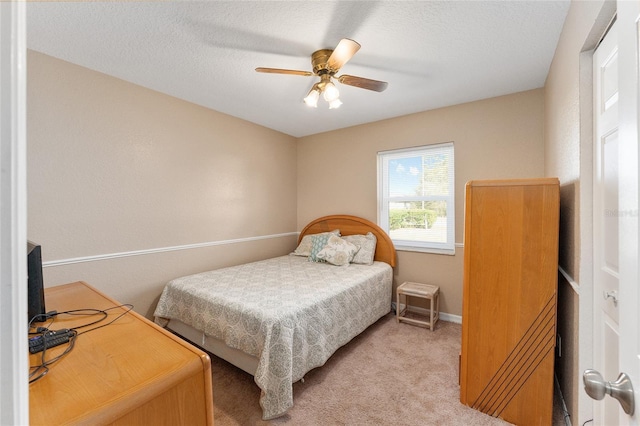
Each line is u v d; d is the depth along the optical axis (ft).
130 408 2.41
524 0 5.04
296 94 9.27
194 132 10.07
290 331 6.03
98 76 7.72
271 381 5.61
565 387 5.72
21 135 1.14
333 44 6.42
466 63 7.30
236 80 8.27
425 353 8.09
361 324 8.77
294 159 14.57
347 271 10.04
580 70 4.59
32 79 6.64
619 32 2.11
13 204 1.12
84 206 7.53
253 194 12.36
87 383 2.60
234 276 9.25
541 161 8.77
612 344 3.83
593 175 4.48
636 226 1.82
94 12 5.32
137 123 8.55
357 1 5.07
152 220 8.96
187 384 2.81
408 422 5.55
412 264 11.25
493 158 9.52
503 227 5.77
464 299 6.14
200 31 5.95
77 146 7.38
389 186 12.08
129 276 8.43
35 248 4.04
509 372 5.65
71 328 3.80
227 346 6.88
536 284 5.47
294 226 14.58
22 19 1.13
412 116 11.12
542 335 5.41
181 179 9.71
